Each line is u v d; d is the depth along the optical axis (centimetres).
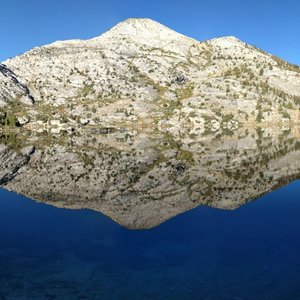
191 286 2739
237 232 3916
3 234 3844
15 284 2770
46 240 3659
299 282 2792
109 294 2623
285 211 4684
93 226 4128
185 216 4519
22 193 5825
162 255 3325
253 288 2706
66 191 5947
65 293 2641
